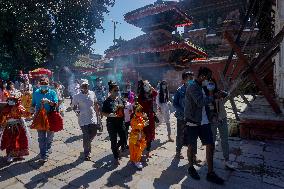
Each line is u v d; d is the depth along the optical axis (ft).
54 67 106.93
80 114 19.24
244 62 25.76
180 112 18.83
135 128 17.80
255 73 25.26
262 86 25.00
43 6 93.30
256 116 24.00
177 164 18.17
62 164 18.81
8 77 96.07
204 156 19.63
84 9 100.78
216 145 22.09
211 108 15.29
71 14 100.17
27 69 98.68
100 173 16.94
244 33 79.97
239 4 110.83
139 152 17.65
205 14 119.96
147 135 19.53
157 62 75.61
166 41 74.95
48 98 19.31
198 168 17.17
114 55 81.56
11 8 83.20
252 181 15.03
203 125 14.80
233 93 25.93
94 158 20.03
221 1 114.73
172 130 29.99
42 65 106.22
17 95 19.81
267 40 49.39
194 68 82.12
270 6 34.27
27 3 89.66
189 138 15.19
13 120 19.62
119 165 18.33
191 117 14.70
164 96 24.36
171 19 75.36
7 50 95.71
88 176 16.49
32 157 20.57
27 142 20.25
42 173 17.16
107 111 18.19
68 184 15.40
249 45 41.73
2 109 19.81
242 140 23.44
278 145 21.47
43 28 95.14
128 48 80.18
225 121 16.44
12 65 95.50
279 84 36.17
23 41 89.25
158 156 20.10
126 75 79.41
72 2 97.91
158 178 15.88
